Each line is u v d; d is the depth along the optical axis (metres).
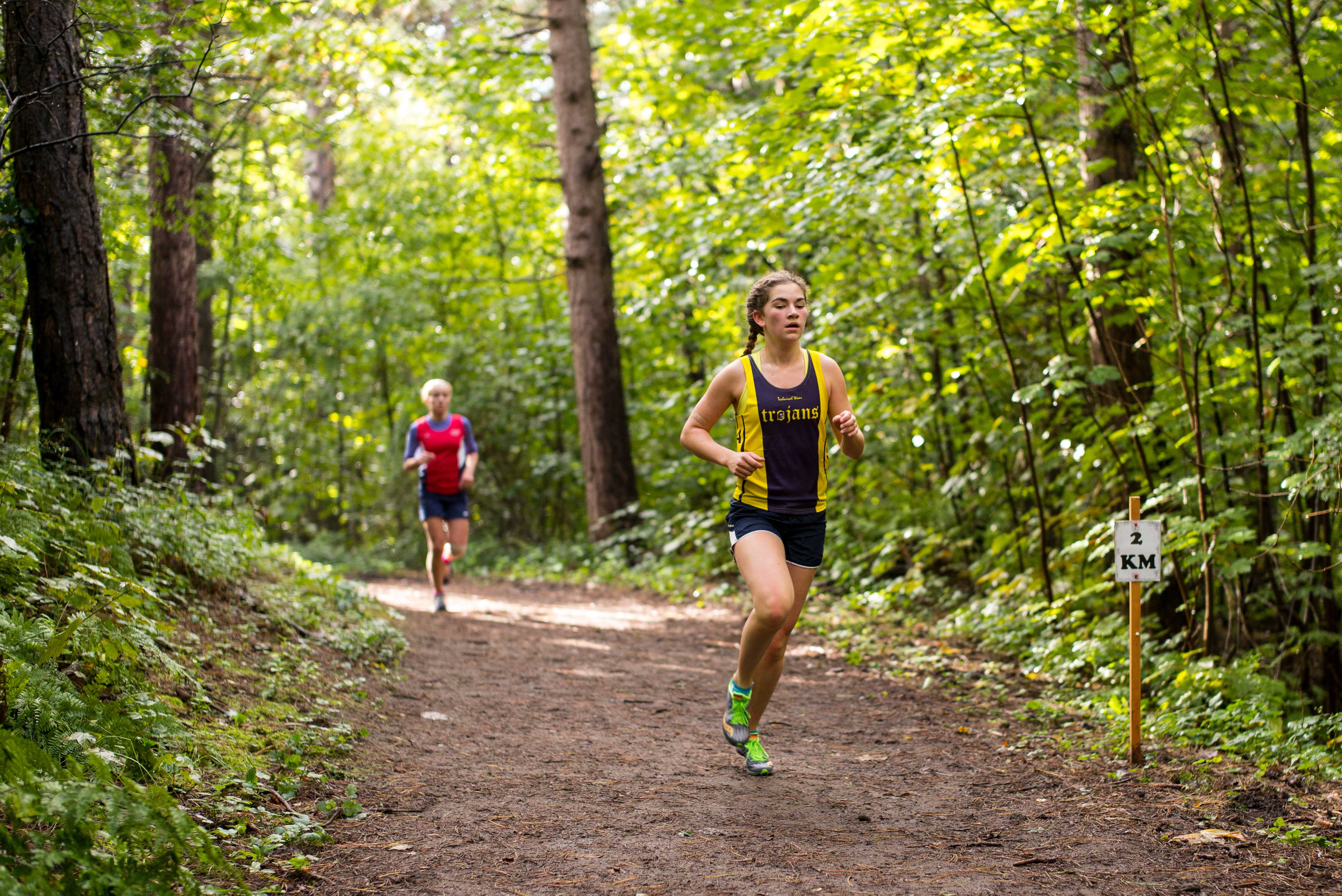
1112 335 6.70
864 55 6.89
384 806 3.56
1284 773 3.95
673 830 3.41
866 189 7.10
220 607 5.77
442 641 7.12
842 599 8.62
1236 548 5.76
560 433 15.46
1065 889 2.88
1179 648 6.02
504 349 15.62
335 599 7.13
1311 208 5.48
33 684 3.08
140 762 3.20
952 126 6.33
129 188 7.66
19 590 3.91
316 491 17.34
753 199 9.29
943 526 8.95
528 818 3.51
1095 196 6.24
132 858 2.43
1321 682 5.82
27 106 5.22
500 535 15.28
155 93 5.77
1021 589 7.15
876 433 9.30
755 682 4.10
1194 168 5.83
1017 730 4.93
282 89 8.16
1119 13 5.54
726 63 11.05
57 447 5.35
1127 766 4.17
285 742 3.98
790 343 3.82
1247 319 5.50
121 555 4.73
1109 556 6.71
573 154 12.85
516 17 13.56
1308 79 5.48
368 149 16.67
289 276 15.62
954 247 8.32
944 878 2.97
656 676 6.33
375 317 15.62
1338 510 4.99
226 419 15.51
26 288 6.05
